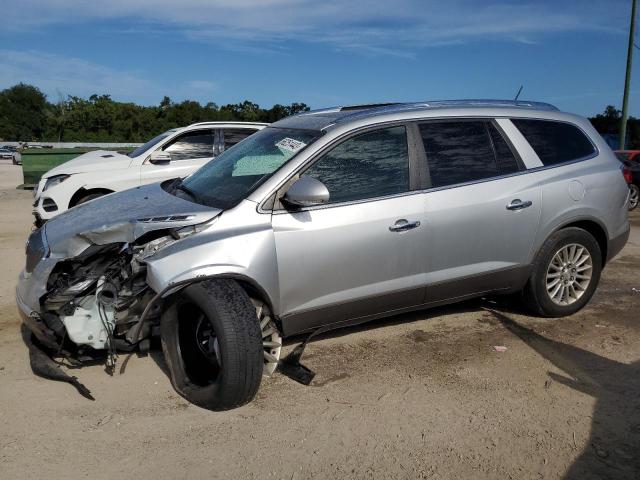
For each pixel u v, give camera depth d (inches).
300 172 162.6
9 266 282.2
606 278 273.6
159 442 133.7
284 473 123.3
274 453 130.0
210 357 153.6
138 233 152.7
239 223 153.9
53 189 334.6
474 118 191.0
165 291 143.1
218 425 141.0
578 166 204.2
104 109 3093.0
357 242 164.7
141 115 3085.6
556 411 147.8
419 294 178.4
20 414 144.6
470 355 179.8
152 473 122.7
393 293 173.5
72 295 158.7
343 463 126.7
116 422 141.8
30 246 169.5
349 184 167.8
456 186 180.7
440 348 185.0
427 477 122.3
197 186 181.9
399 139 177.2
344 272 164.7
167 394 155.7
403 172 174.9
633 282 266.2
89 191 339.6
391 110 181.6
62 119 3095.5
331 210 163.0
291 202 154.9
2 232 376.5
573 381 163.9
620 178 212.8
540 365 173.6
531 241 194.2
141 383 161.6
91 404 150.1
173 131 366.3
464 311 218.4
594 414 146.5
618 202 211.8
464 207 179.5
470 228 181.0
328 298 164.7
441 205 176.4
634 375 168.1
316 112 200.7
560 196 196.7
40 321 160.6
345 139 169.5
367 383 161.6
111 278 160.6
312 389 158.4
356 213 165.0
